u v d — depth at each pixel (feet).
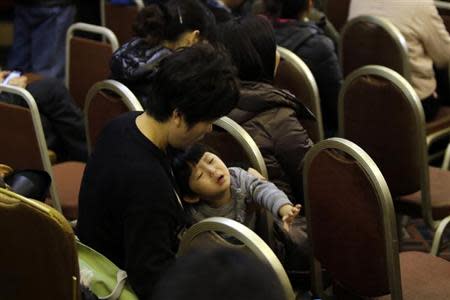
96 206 6.31
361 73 9.06
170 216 6.09
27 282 6.07
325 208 7.28
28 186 7.06
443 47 12.04
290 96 8.56
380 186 6.51
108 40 13.38
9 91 9.08
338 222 7.18
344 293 7.80
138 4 14.11
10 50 19.11
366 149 9.44
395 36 11.21
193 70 5.88
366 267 7.03
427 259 8.08
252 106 8.36
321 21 13.93
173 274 3.32
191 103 5.88
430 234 12.25
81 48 12.33
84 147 11.11
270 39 8.70
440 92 13.24
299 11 11.76
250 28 8.68
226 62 6.05
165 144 6.25
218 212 7.23
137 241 6.03
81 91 12.53
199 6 9.52
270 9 11.86
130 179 6.03
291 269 8.17
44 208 5.65
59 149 11.24
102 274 6.26
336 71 11.60
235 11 15.20
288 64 10.32
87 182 6.43
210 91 5.89
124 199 6.07
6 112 9.21
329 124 12.17
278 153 8.42
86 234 6.51
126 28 14.47
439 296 7.45
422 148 8.89
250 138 7.57
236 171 7.32
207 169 6.99
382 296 7.32
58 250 5.77
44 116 10.85
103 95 9.02
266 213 7.65
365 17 11.54
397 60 11.32
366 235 6.86
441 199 9.52
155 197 6.00
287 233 8.02
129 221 6.05
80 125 11.02
